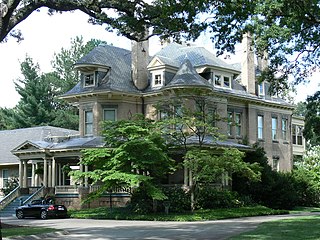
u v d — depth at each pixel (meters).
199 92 35.41
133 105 42.91
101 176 32.97
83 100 43.12
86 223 29.17
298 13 22.39
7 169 52.59
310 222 25.41
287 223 24.83
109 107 42.06
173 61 43.25
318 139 30.52
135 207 33.88
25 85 76.88
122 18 22.17
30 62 77.50
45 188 42.00
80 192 39.59
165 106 35.41
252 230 21.62
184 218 30.23
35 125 74.06
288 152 50.50
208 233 21.52
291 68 28.06
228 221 28.83
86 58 42.75
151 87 42.78
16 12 23.30
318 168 48.66
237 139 44.47
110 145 34.53
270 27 24.00
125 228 25.05
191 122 33.12
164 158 32.38
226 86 44.06
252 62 46.97
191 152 32.38
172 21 21.39
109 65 43.31
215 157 32.34
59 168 46.22
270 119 48.59
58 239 19.98
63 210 34.69
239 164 31.92
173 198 34.44
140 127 32.97
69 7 22.53
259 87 47.75
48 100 78.19
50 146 43.06
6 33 22.02
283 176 42.09
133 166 32.19
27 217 36.00
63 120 74.31
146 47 44.28
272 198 40.31
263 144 47.34
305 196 44.91
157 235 21.02
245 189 40.31
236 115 45.03
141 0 22.58
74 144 41.22
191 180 33.88
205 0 20.22
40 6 22.41
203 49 45.41
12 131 57.34
